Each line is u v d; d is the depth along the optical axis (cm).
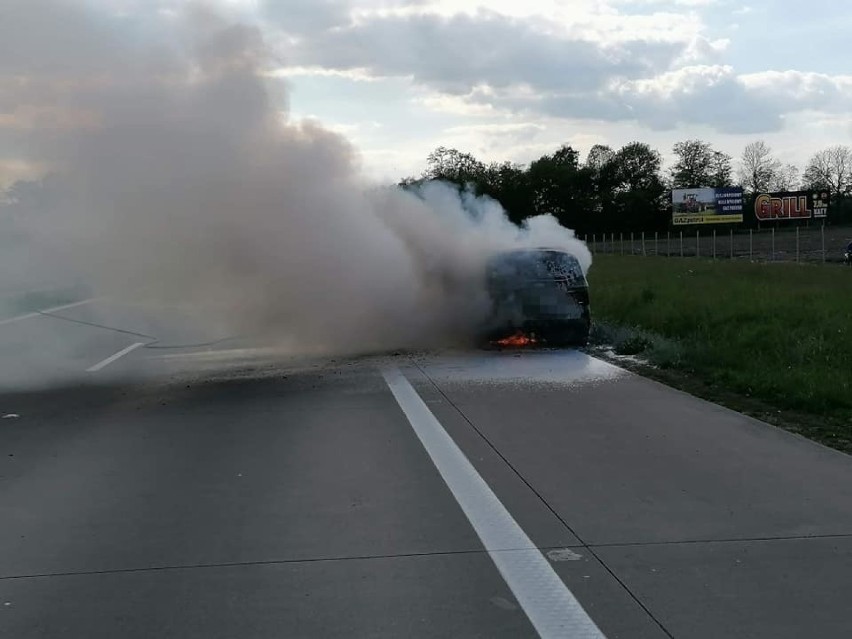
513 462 685
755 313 1501
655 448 721
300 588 447
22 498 623
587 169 10588
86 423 888
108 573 475
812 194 7444
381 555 491
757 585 437
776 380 955
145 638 396
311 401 965
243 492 622
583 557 480
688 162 12531
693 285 2167
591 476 641
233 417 891
